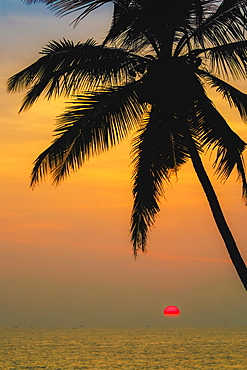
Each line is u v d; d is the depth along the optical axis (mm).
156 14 18516
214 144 16938
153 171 17438
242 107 18766
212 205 17766
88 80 18750
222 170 17094
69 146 17109
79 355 122375
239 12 18609
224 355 121188
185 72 17641
